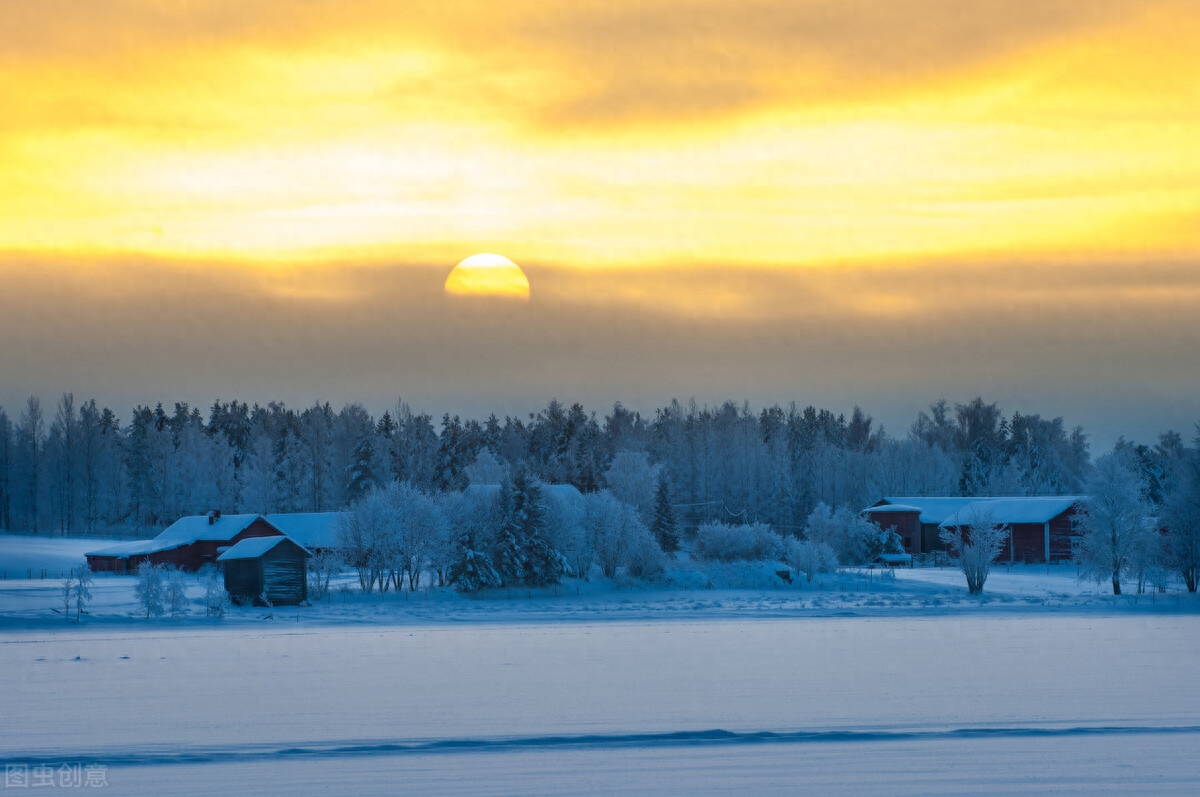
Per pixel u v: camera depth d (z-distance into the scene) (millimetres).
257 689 39875
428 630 64250
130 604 78250
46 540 153000
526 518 94875
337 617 73312
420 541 90688
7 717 34156
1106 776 25922
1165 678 41250
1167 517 85812
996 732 30797
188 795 24688
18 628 65438
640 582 97125
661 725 32219
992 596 85938
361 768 27016
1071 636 57250
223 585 91188
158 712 34969
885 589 94000
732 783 25484
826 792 24750
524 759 27922
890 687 39312
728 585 97875
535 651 51844
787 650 51406
